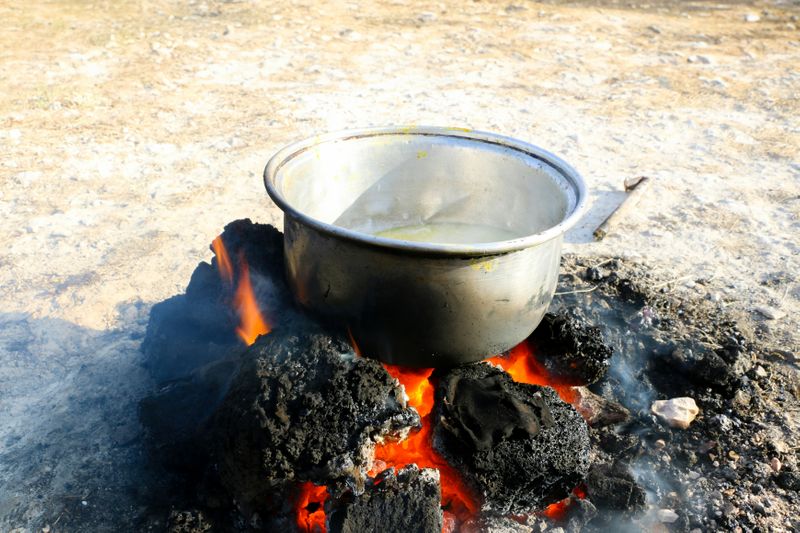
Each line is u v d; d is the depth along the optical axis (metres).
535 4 2.87
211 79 1.98
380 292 0.63
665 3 2.96
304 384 0.65
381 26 2.53
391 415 0.63
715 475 0.78
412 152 0.81
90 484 0.75
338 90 1.93
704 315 1.00
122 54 2.11
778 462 0.78
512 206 0.80
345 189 0.80
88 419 0.83
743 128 1.74
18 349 0.95
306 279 0.67
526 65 2.20
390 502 0.63
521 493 0.67
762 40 2.50
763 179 1.48
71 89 1.82
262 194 1.36
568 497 0.71
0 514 0.73
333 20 2.56
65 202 1.31
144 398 0.78
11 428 0.82
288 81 1.99
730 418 0.84
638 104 1.89
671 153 1.60
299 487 0.66
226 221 1.26
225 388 0.72
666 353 0.90
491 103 1.87
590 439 0.79
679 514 0.74
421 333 0.64
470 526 0.69
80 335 0.97
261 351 0.68
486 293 0.63
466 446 0.65
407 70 2.12
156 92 1.85
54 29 2.27
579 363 0.78
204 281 0.86
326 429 0.63
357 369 0.65
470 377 0.70
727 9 2.88
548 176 0.74
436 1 2.85
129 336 0.97
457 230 0.84
